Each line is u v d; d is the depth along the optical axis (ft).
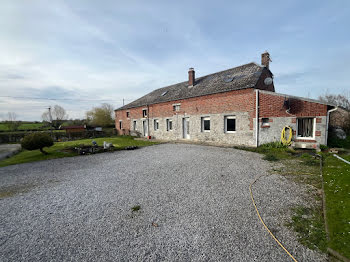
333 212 10.21
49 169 23.80
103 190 15.74
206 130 44.27
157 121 58.75
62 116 147.54
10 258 8.13
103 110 114.62
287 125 30.45
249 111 35.01
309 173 17.72
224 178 17.44
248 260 7.53
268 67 42.19
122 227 10.19
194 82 52.80
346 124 37.52
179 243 8.73
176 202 12.92
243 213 11.13
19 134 77.92
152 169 21.65
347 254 7.14
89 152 34.30
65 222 10.93
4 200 14.34
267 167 20.48
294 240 8.54
